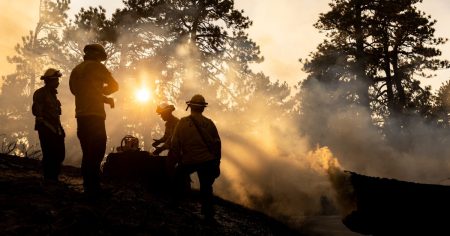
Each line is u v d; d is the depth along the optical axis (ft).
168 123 23.48
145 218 14.42
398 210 21.29
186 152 17.43
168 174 21.59
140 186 21.44
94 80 15.98
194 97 17.85
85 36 74.18
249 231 19.15
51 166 18.67
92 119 15.62
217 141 17.63
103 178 21.48
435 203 20.67
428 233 20.62
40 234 10.30
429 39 89.71
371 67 92.63
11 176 16.72
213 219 17.26
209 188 17.43
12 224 10.54
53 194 14.52
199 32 77.30
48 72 20.11
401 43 91.50
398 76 90.68
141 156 23.12
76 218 11.80
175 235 13.52
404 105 87.86
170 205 18.10
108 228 12.03
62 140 19.38
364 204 22.17
